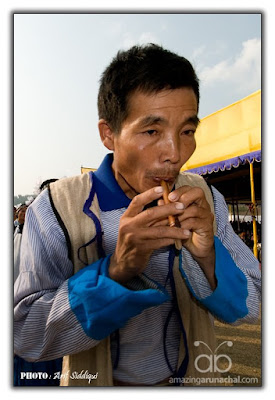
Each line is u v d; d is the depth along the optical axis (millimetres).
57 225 1163
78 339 1007
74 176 1312
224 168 5656
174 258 1210
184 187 1002
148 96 964
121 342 1160
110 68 1080
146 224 883
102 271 1006
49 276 1138
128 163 1047
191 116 1006
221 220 1347
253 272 1296
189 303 1222
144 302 935
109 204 1211
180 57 1041
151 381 1170
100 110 1182
